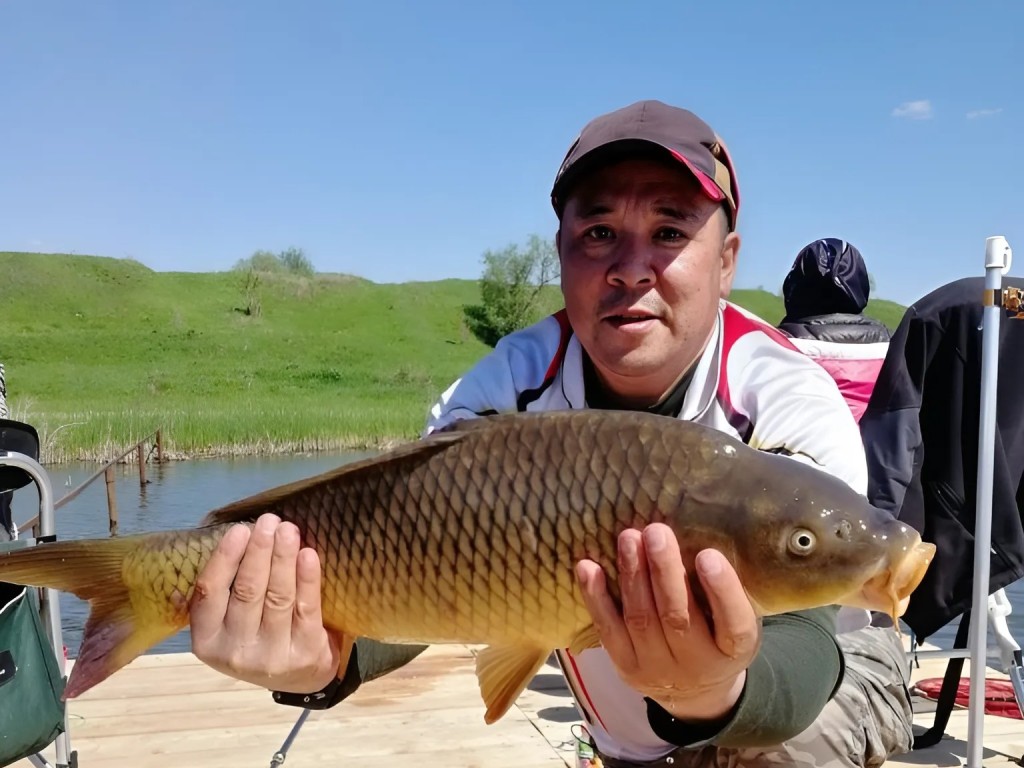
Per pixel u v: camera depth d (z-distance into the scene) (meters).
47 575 0.79
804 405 0.84
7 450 1.25
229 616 0.71
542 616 0.67
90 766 1.48
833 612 0.78
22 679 1.13
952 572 1.33
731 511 0.62
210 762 1.50
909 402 1.29
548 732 1.62
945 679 1.51
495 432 0.68
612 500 0.64
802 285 1.69
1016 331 1.31
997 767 1.44
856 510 0.62
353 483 0.71
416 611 0.70
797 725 0.69
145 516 5.61
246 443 9.28
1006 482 1.30
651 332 0.81
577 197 0.82
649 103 0.83
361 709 1.73
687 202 0.80
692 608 0.60
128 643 0.78
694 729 0.67
